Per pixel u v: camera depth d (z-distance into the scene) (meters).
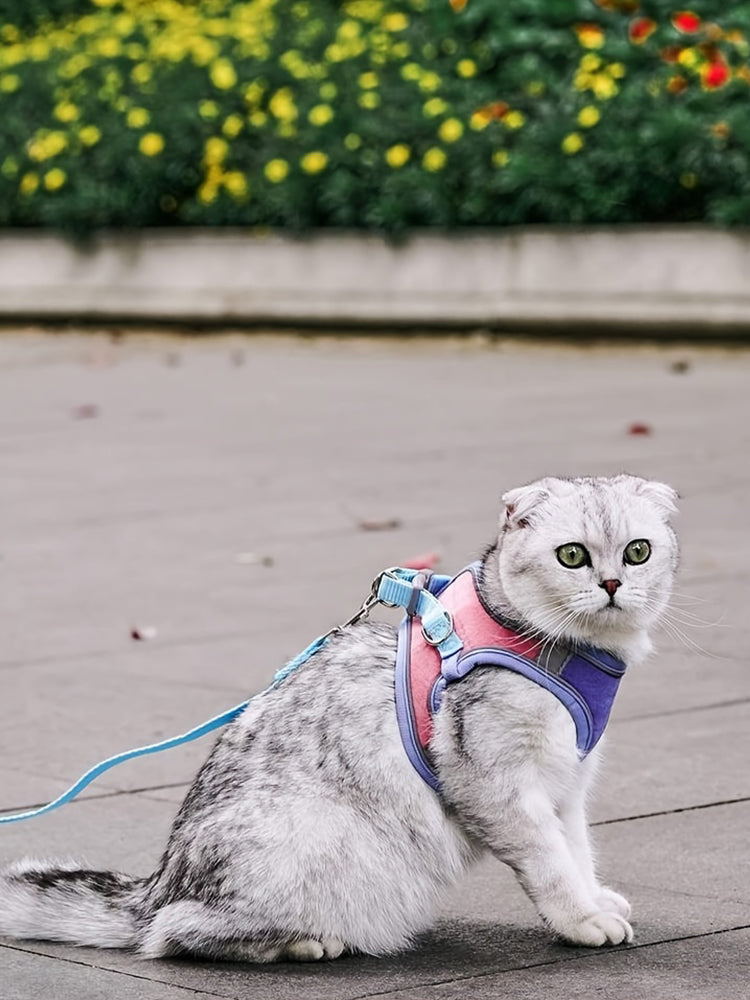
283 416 14.18
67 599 9.39
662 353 15.74
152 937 5.02
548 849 4.93
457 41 18.75
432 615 4.94
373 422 13.72
